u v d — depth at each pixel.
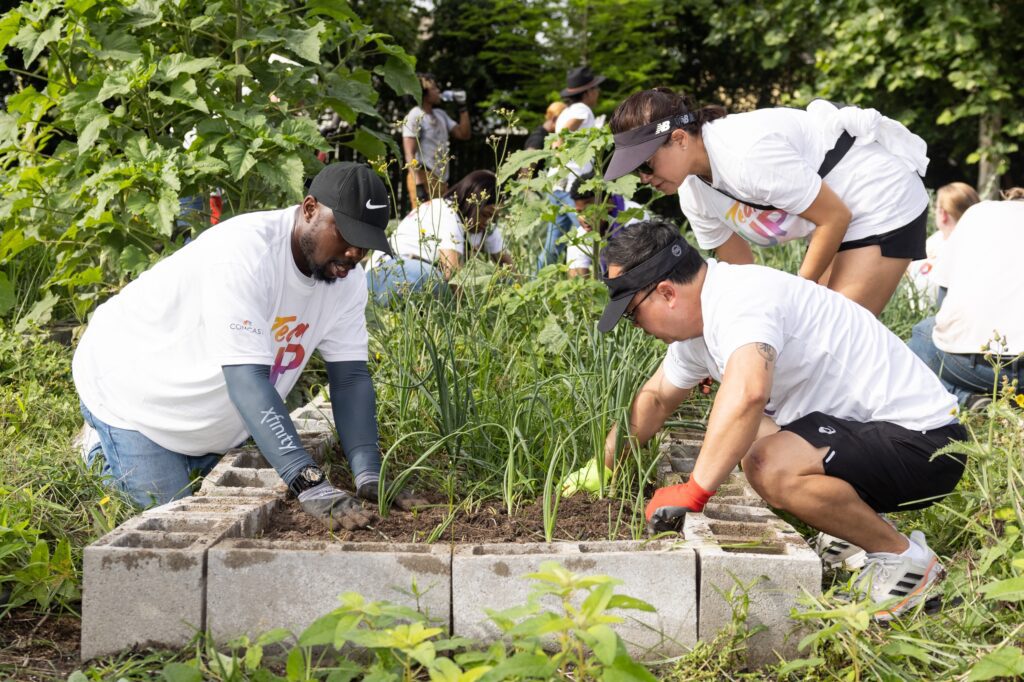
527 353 4.25
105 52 4.41
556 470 3.61
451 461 3.54
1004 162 11.81
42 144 5.39
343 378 3.53
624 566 2.63
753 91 14.16
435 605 2.64
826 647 2.59
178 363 3.37
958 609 2.78
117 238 4.57
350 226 3.09
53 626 2.82
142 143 4.38
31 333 4.77
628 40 13.61
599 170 4.36
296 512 3.17
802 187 3.59
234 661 2.36
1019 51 11.76
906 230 3.85
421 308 4.31
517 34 13.64
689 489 2.85
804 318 2.91
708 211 4.11
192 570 2.61
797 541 2.79
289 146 4.26
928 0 11.02
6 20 4.55
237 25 4.61
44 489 3.29
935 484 2.96
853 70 11.88
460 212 5.44
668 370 3.25
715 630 2.63
